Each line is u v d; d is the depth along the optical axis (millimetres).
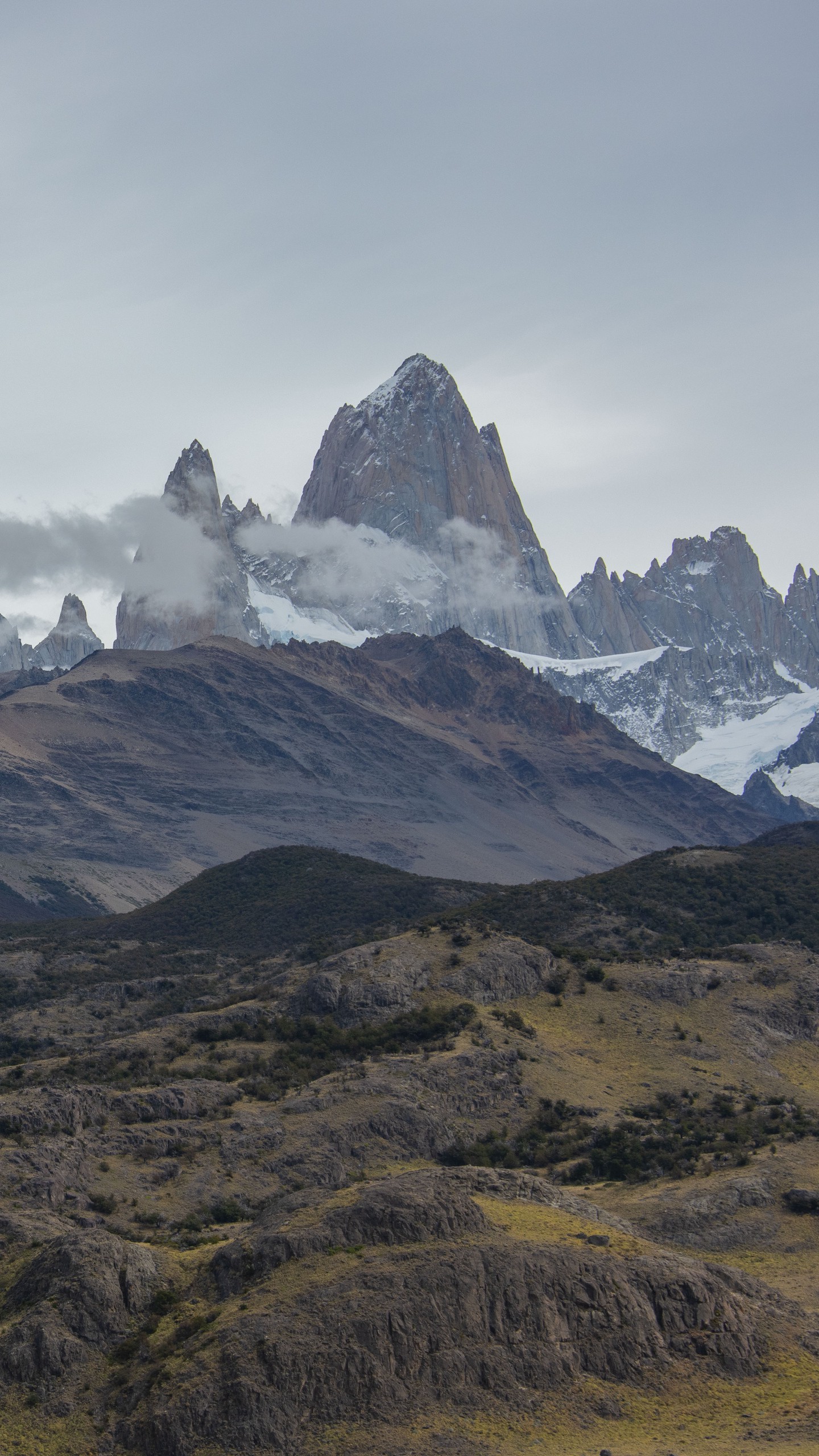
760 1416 178375
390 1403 176625
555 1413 178125
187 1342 185125
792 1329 198375
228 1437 172125
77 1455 174500
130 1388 182625
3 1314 199125
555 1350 185750
